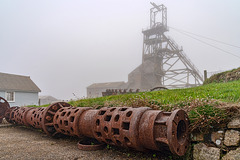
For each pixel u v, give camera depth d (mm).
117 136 3496
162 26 40875
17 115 7516
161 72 42562
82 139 4785
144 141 3168
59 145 4793
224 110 3371
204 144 3402
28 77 33750
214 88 7363
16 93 28203
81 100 9586
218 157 3174
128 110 3580
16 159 3758
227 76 13031
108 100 7672
